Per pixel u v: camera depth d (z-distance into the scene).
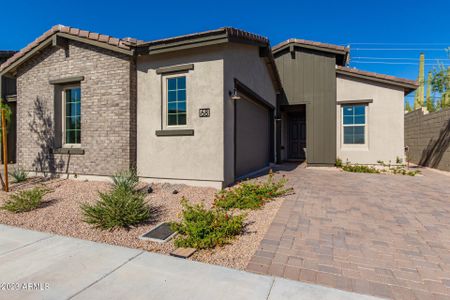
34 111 8.48
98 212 4.64
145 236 4.14
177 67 6.95
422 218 4.72
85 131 7.77
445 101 13.16
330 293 2.64
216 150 6.67
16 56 8.45
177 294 2.66
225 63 6.74
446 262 3.23
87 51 7.69
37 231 4.41
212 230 3.97
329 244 3.72
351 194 6.42
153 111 7.28
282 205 5.51
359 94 11.57
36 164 8.48
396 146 11.11
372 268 3.11
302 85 12.34
